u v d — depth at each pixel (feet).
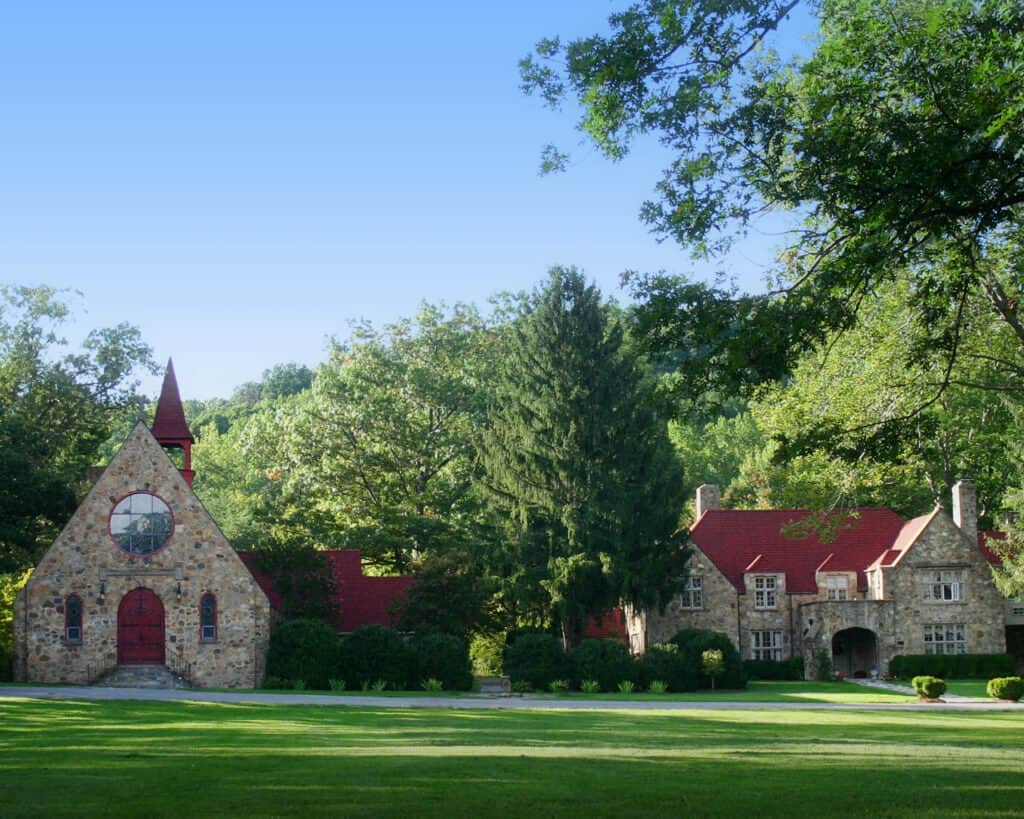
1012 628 241.55
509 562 204.74
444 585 191.31
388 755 79.87
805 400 159.74
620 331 213.66
